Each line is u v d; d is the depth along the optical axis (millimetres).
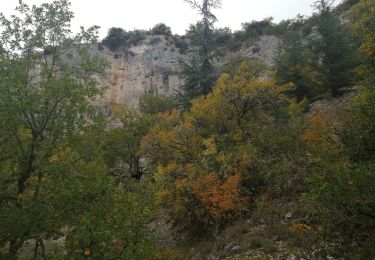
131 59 52719
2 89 9820
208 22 30859
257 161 16875
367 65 13469
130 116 30875
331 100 25031
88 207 10391
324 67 26734
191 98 29375
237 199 15766
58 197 9844
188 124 20344
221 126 21016
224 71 32125
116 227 10141
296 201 14242
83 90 10945
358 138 9609
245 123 20797
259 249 12281
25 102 10047
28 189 10281
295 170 15352
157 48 53500
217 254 13234
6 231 9594
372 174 7559
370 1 28047
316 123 17906
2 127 10062
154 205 11992
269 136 18594
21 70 10445
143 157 30016
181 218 17172
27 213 9430
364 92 11641
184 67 30391
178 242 16984
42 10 11430
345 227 8219
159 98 39844
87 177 10539
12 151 10125
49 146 10320
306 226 11727
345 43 26391
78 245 9328
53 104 10805
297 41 33906
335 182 7973
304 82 27266
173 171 17984
